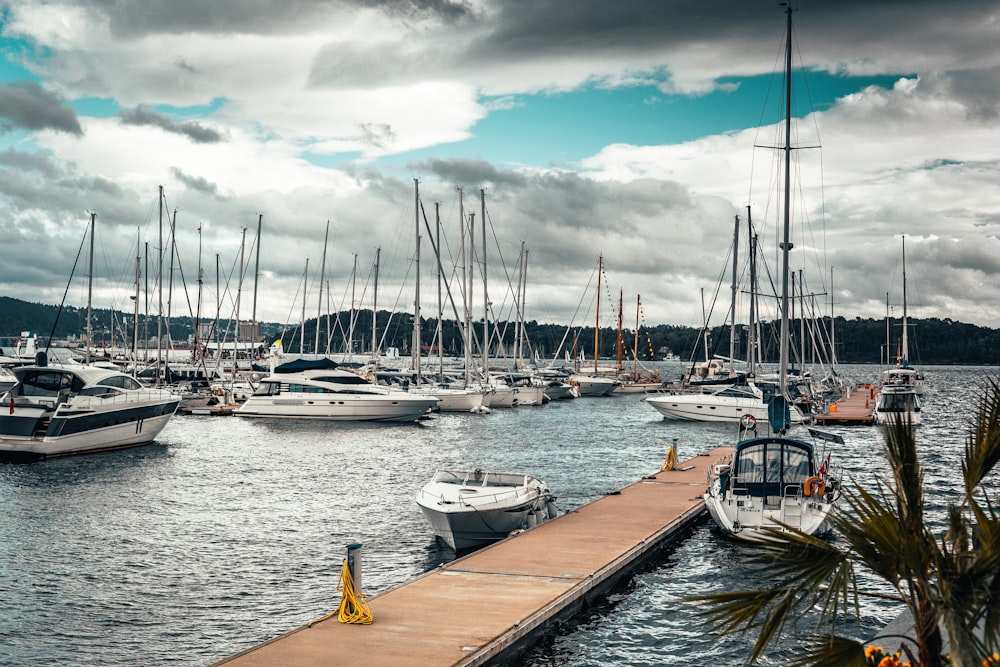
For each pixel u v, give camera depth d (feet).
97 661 49.21
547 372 330.54
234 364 261.65
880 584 63.98
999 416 26.55
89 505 94.99
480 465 132.46
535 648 50.52
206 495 102.32
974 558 24.53
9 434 129.70
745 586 64.28
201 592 62.49
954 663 22.82
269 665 42.19
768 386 211.82
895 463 26.66
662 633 54.75
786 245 131.34
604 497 93.66
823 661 25.70
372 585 64.59
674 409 211.41
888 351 393.09
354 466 129.39
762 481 77.61
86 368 142.92
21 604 58.95
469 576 59.67
